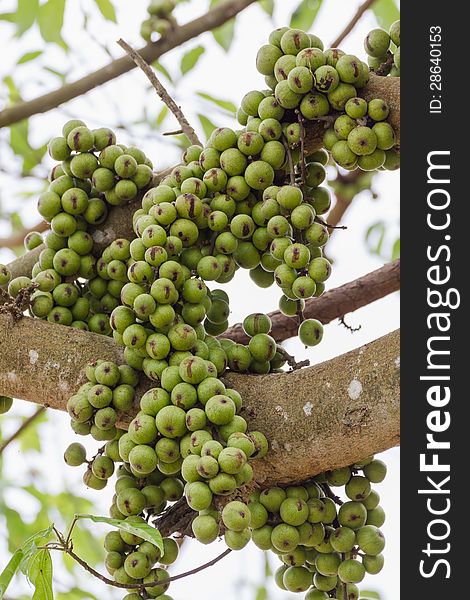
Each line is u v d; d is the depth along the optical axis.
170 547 2.04
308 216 2.06
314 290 2.06
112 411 2.03
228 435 1.97
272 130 2.08
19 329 2.08
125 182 2.14
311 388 2.02
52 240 2.14
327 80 2.06
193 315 2.04
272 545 2.04
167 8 2.66
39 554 2.01
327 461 2.01
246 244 2.09
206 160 2.09
